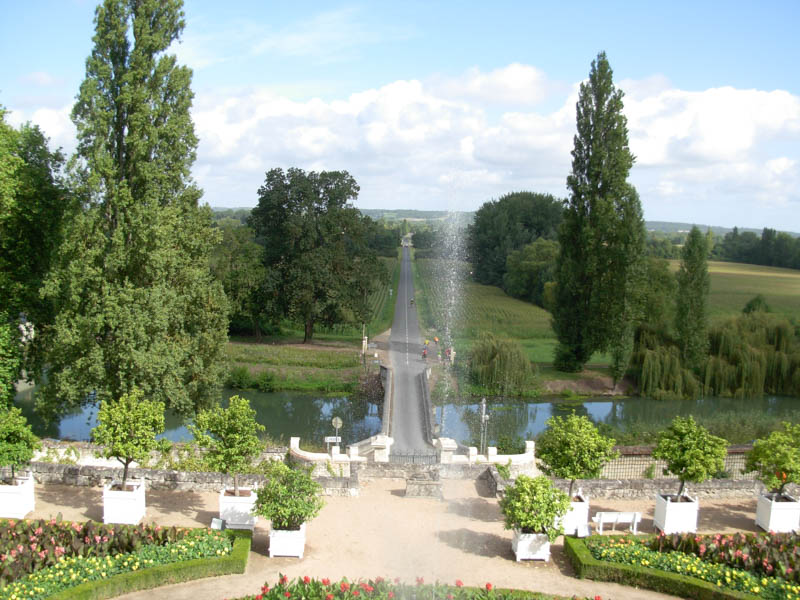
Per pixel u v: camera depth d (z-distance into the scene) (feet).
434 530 71.56
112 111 107.55
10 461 71.00
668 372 219.20
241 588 56.90
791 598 55.36
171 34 116.16
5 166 101.45
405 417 163.22
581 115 232.73
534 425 176.45
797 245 463.42
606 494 82.53
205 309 123.75
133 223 103.86
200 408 122.62
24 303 114.01
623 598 57.26
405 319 326.24
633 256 219.20
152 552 58.85
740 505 82.33
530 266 380.37
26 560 54.54
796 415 189.26
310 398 207.82
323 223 255.29
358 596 50.78
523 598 53.93
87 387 101.09
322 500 73.20
